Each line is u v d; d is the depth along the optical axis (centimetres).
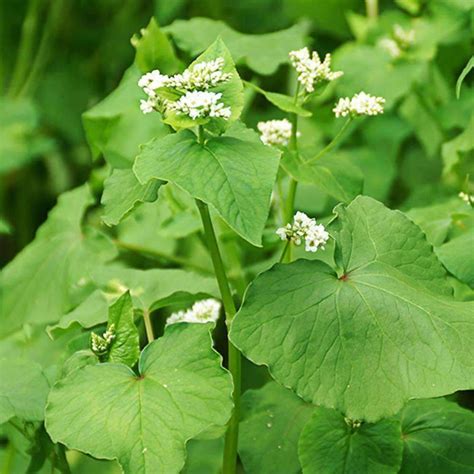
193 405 58
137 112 87
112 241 79
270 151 59
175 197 77
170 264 86
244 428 66
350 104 66
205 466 76
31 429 68
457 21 87
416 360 58
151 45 70
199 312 66
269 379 81
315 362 58
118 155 83
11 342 80
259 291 60
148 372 59
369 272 60
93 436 58
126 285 69
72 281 77
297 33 76
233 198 57
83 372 60
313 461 61
